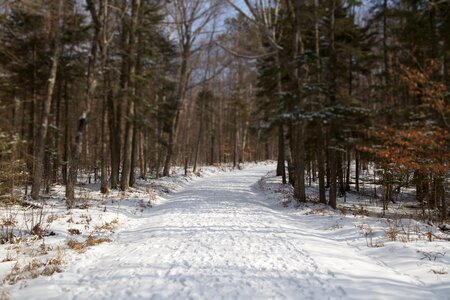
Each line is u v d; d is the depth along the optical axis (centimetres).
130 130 1833
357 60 1817
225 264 650
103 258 712
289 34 1909
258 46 2236
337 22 1659
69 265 653
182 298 498
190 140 5134
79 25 1805
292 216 1258
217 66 3519
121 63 1819
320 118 1388
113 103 1808
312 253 725
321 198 1565
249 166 4903
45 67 1833
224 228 999
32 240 791
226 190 2131
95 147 2772
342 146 1535
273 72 1886
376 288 534
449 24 1236
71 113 2731
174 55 2628
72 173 1330
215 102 4675
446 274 582
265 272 604
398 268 645
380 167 1370
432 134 975
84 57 1875
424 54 1421
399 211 1549
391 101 1739
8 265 641
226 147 5541
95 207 1273
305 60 1466
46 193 1686
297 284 548
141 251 754
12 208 1105
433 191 1245
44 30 1502
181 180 2683
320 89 1446
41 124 1391
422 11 1370
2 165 1109
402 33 1499
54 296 521
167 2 2142
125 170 1819
